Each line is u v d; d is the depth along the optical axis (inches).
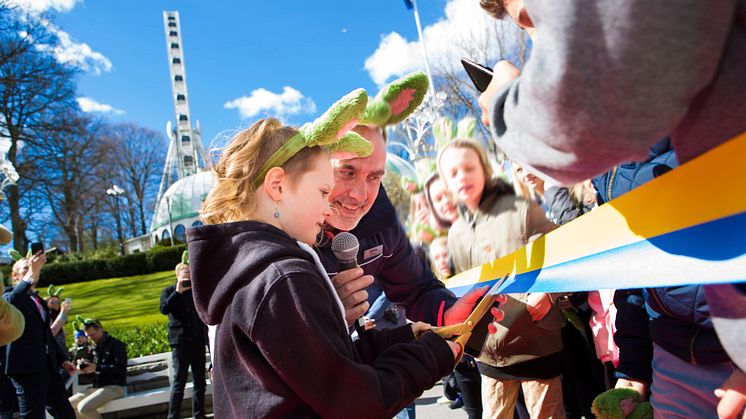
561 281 47.2
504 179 58.1
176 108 2805.1
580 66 28.5
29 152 1161.4
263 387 45.2
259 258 46.1
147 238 1769.2
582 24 28.0
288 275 44.6
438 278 80.2
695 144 31.7
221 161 54.9
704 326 50.3
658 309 55.7
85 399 226.4
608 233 41.0
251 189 52.6
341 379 43.1
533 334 94.5
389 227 76.4
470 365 119.8
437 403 195.2
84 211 1403.8
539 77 30.7
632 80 27.7
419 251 77.4
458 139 57.2
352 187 70.0
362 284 59.5
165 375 263.3
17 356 179.2
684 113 29.0
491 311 60.7
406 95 63.0
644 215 36.6
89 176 1381.6
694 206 31.5
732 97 29.3
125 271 1219.9
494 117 38.8
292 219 52.5
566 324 116.0
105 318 634.2
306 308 43.4
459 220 62.2
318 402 42.9
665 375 57.5
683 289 51.2
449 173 58.6
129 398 235.6
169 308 219.0
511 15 42.6
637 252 37.1
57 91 1152.2
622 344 72.6
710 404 53.1
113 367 233.8
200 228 49.5
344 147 60.4
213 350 53.2
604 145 30.6
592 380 116.4
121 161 1691.7
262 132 53.5
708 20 26.5
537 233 57.9
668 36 26.6
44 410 183.8
